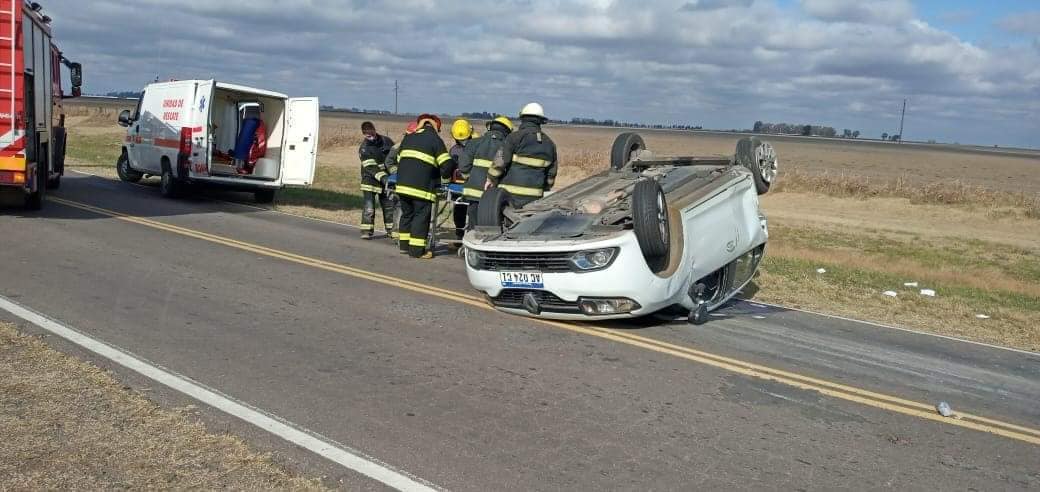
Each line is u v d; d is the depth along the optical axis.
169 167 17.56
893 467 4.87
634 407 5.66
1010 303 11.96
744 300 10.09
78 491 3.93
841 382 6.61
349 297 8.66
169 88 18.02
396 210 13.06
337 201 19.59
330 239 13.06
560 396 5.80
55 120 17.06
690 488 4.40
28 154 12.92
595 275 7.37
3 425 4.63
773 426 5.46
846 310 9.95
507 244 7.76
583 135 95.44
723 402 5.89
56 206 14.74
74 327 6.85
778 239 21.19
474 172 11.04
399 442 4.82
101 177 21.59
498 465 4.56
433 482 4.30
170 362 6.07
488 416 5.32
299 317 7.68
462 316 8.02
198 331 6.98
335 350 6.65
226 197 19.03
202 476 4.17
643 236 7.36
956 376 7.11
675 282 7.73
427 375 6.11
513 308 8.02
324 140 50.50
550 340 7.29
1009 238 23.64
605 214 8.14
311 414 5.19
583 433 5.12
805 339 8.09
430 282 9.77
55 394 5.17
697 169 9.33
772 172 10.08
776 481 4.56
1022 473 4.91
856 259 16.73
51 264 9.44
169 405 5.18
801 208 28.91
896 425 5.64
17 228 11.88
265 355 6.40
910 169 57.44
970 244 22.19
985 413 6.06
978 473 4.86
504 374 6.23
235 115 18.59
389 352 6.67
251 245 11.79
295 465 4.40
